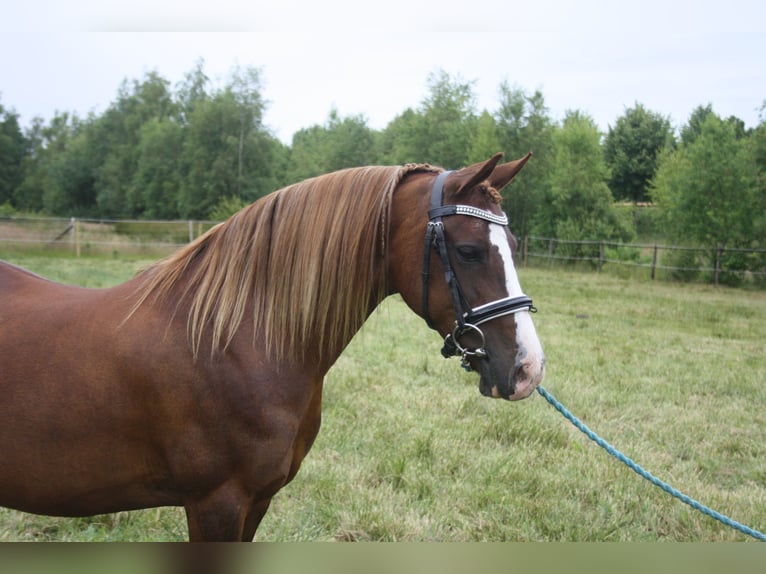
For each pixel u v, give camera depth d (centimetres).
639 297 1384
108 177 4134
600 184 2431
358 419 468
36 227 2284
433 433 432
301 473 369
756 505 354
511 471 379
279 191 204
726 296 1493
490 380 183
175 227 2623
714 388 615
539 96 2417
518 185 2428
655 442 456
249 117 3309
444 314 190
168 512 325
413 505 339
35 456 176
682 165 2078
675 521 333
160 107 4394
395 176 201
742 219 1767
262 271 192
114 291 196
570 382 593
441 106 2730
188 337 182
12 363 177
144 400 178
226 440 180
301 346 191
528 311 185
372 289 202
